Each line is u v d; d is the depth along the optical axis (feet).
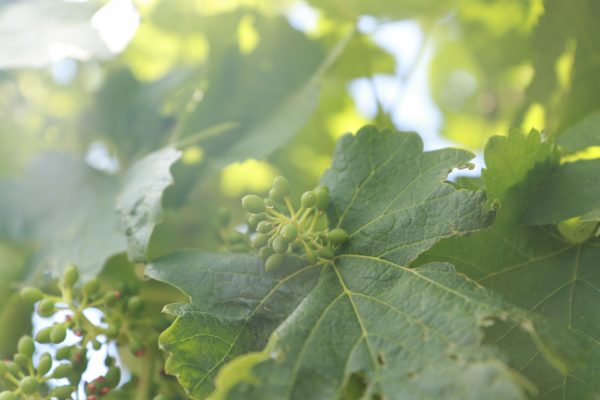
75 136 1.60
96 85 1.60
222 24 1.57
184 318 1.09
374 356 1.01
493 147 1.15
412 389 0.97
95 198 1.44
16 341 1.39
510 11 1.72
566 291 1.13
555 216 1.15
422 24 1.71
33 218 1.48
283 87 1.54
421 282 1.07
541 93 1.51
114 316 1.26
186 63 1.73
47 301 1.23
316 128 1.69
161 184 1.28
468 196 1.11
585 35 1.49
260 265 1.15
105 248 1.31
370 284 1.09
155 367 1.26
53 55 1.50
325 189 1.17
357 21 1.63
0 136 1.56
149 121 1.55
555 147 1.18
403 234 1.12
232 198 1.59
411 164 1.16
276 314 1.11
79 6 1.57
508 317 1.00
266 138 1.45
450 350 0.99
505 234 1.15
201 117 1.49
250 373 1.00
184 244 1.49
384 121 1.60
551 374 1.07
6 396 1.15
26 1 1.58
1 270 1.43
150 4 1.65
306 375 1.01
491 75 1.80
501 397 0.93
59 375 1.18
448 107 1.89
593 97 1.50
